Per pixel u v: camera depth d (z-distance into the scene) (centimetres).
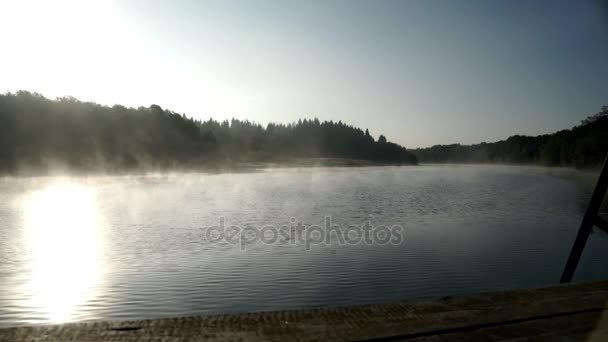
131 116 10719
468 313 238
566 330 221
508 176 9612
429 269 1377
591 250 1666
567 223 2472
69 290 1149
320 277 1280
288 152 19400
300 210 3045
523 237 1986
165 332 197
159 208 3122
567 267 480
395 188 5609
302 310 229
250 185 5788
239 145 17012
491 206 3434
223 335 197
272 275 1300
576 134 11544
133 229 2200
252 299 1084
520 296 269
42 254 1622
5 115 8138
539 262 1480
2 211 2922
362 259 1505
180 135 11619
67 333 193
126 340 189
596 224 460
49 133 8456
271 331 204
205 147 12188
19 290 1148
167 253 1623
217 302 1058
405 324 219
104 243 1828
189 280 1245
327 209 3117
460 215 2827
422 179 8250
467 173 11612
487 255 1577
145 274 1317
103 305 1036
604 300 264
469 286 1205
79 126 9144
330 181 7112
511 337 211
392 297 1100
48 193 4319
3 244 1823
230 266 1412
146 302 1059
